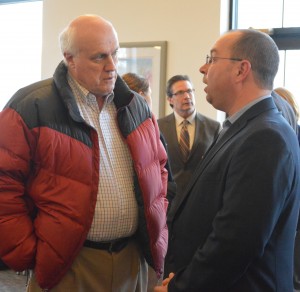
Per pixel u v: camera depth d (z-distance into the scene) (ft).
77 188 4.99
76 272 5.15
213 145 4.77
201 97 12.87
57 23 14.65
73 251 5.00
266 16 13.38
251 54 4.39
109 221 5.22
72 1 14.42
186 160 10.08
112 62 5.23
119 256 5.43
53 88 5.26
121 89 5.61
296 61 13.07
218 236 3.96
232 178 4.02
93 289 5.27
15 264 5.03
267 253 4.13
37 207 5.14
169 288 4.32
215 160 4.43
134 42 13.61
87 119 5.35
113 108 5.63
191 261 4.25
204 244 4.17
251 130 4.11
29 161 5.07
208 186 4.39
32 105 5.03
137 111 5.75
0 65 16.42
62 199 4.95
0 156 4.96
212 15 12.71
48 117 4.99
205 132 10.33
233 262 3.91
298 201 4.32
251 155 3.95
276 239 4.17
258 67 4.41
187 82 10.41
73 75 5.42
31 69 16.03
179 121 10.46
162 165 6.26
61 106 5.11
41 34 15.67
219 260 3.95
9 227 4.97
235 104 4.52
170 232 5.03
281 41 13.19
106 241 5.32
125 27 13.74
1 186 4.96
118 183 5.36
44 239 4.95
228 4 13.35
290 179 4.00
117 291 5.47
